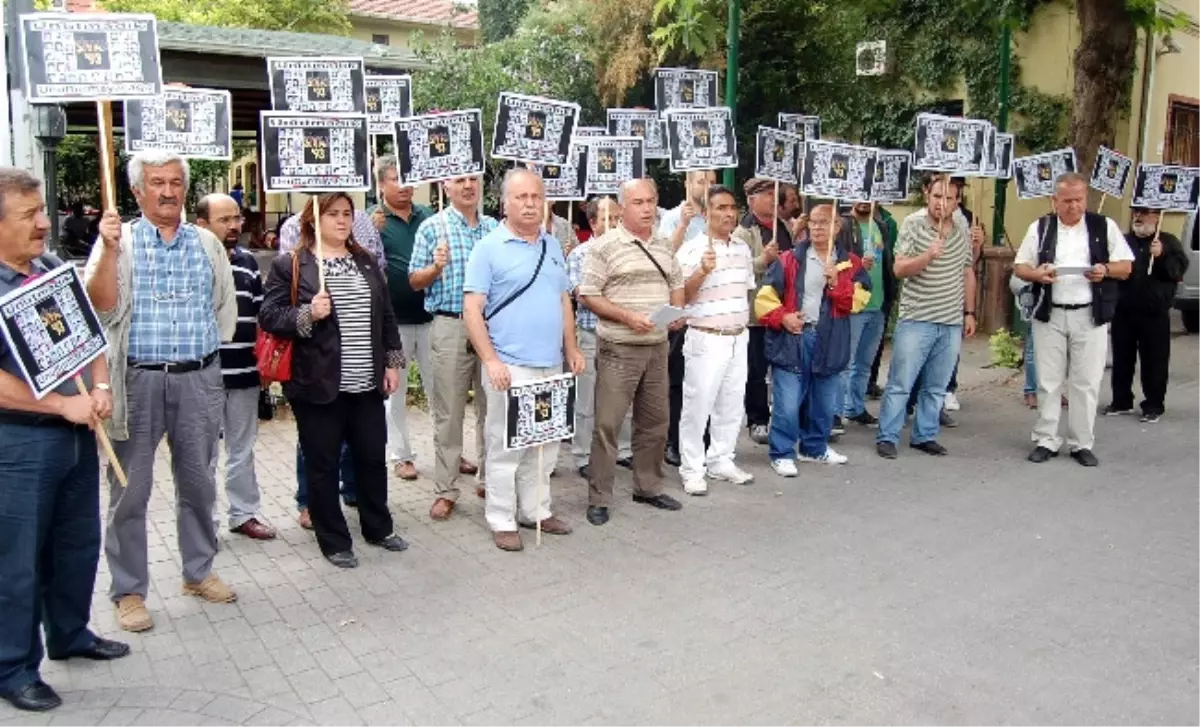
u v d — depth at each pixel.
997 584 5.12
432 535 5.83
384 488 5.53
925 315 7.40
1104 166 8.95
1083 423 7.41
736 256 6.48
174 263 4.50
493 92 13.91
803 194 7.00
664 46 11.68
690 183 6.93
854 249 7.89
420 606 4.83
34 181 3.65
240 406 5.66
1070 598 4.95
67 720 3.73
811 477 7.05
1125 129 14.73
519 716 3.82
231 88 11.73
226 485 5.73
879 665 4.24
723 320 6.46
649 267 5.94
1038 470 7.25
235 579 5.16
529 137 6.27
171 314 4.49
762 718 3.82
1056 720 3.80
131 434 4.44
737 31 9.39
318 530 5.32
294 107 6.06
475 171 6.11
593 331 6.96
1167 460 7.51
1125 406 9.02
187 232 4.61
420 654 4.33
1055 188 7.59
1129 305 8.71
